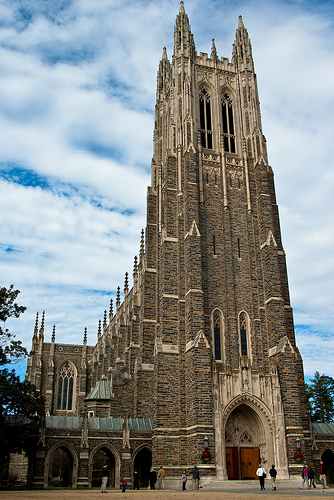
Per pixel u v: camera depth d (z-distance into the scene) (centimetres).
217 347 5750
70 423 5569
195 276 5716
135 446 5531
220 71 7512
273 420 5294
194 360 5250
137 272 8344
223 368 5588
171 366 5544
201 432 4981
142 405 6147
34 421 5147
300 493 3641
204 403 5103
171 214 6325
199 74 7381
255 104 7212
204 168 6650
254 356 5772
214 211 6419
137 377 6266
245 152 6881
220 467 4909
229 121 7288
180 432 5291
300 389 5769
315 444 5716
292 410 5338
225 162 6762
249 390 5341
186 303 5734
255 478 5244
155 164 8244
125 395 7319
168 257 6072
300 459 5106
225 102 7388
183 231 6166
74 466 5278
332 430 6331
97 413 7831
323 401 8988
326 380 9156
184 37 7406
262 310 6025
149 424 5828
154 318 6650
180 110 6888
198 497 3231
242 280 6150
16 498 3161
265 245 6219
